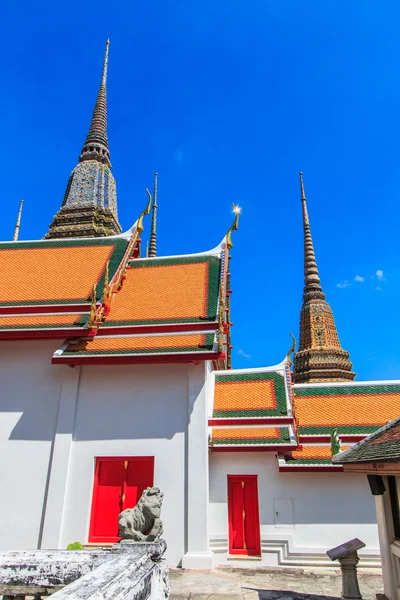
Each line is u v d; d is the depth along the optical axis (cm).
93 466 1525
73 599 343
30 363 1678
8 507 1497
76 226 3747
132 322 1770
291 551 1572
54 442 1551
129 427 1560
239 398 1886
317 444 1788
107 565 461
